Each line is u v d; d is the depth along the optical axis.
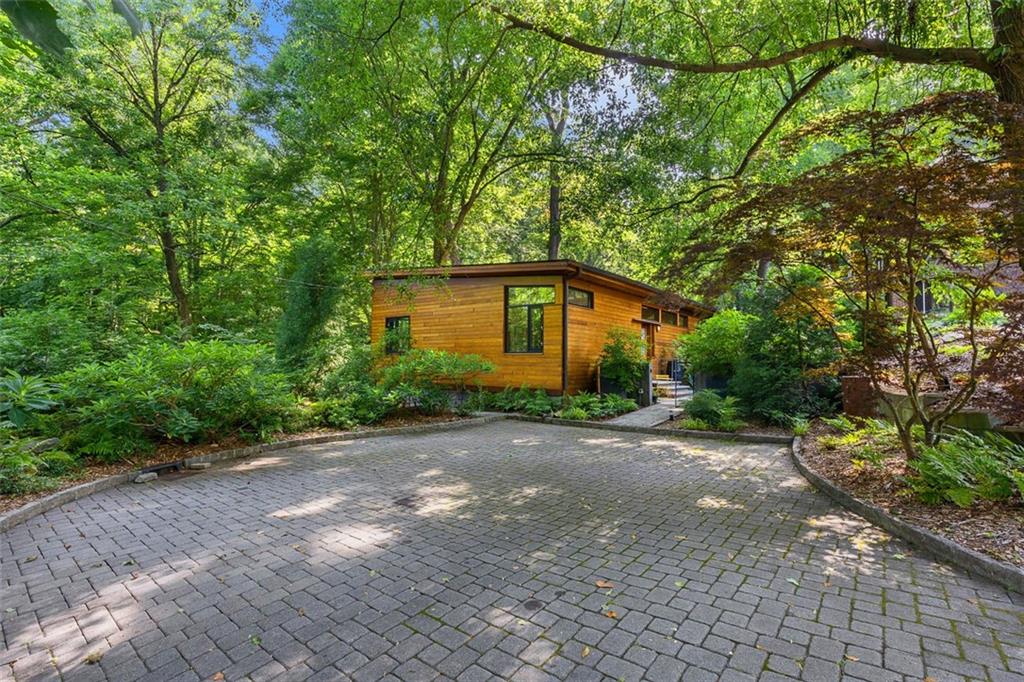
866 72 8.26
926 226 4.06
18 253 11.50
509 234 23.41
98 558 3.49
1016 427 5.21
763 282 7.88
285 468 6.27
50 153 11.11
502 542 3.72
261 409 7.64
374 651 2.36
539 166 13.86
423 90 11.80
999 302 4.10
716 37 8.38
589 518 4.27
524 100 12.60
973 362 4.32
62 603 2.85
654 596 2.85
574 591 2.92
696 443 7.95
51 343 8.91
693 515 4.32
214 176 12.56
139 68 13.45
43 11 0.89
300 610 2.75
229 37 12.91
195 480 5.68
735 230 5.02
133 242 12.45
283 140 15.05
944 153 4.06
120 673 2.22
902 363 4.84
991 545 3.21
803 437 7.47
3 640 2.49
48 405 5.54
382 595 2.91
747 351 9.42
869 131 4.36
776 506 4.55
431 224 11.34
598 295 12.91
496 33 9.94
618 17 8.52
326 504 4.73
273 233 16.47
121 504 4.76
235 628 2.57
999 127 3.94
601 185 11.29
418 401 10.31
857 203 3.98
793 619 2.58
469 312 12.62
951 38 7.24
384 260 15.31
